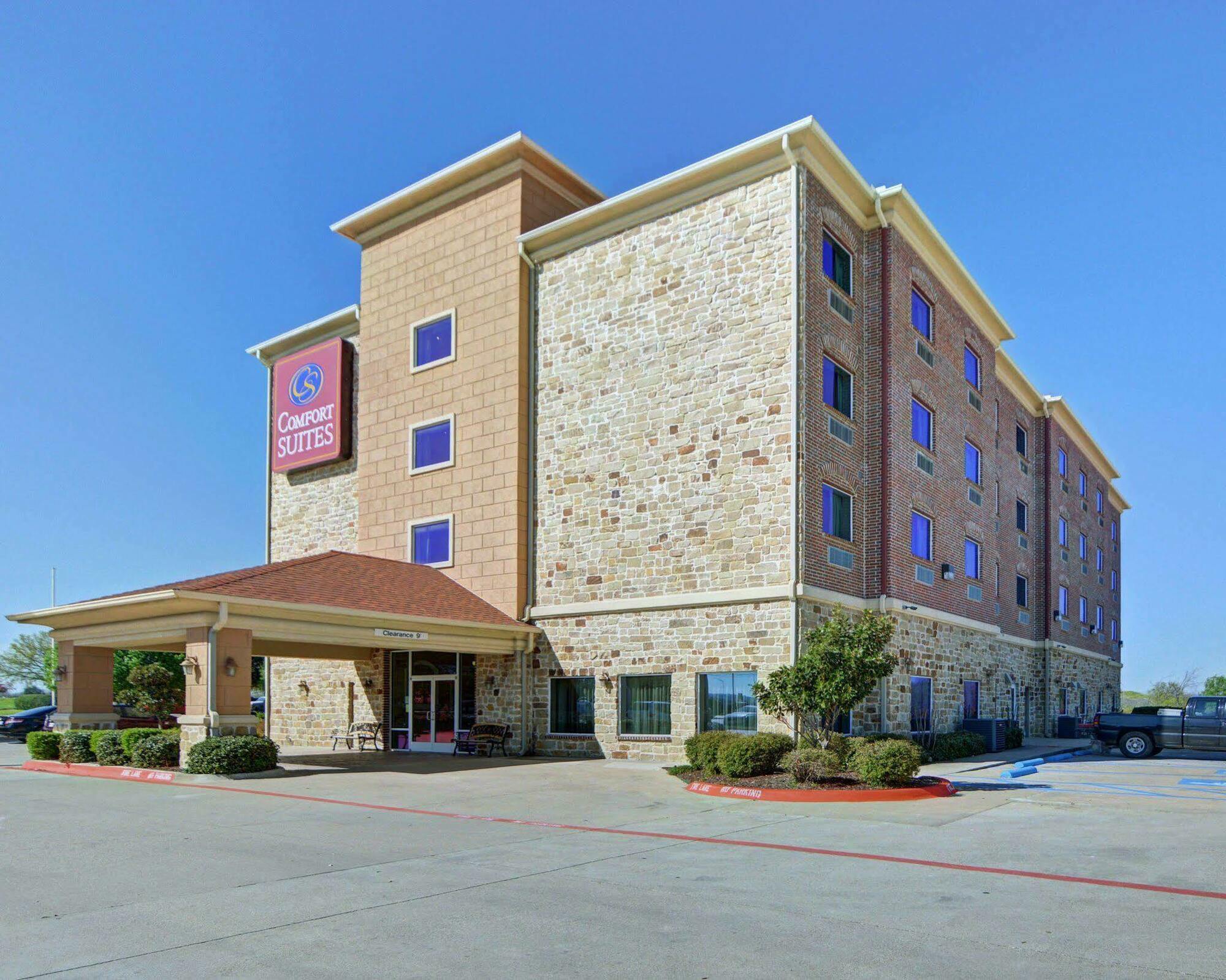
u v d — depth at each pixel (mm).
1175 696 82500
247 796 15953
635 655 22312
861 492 23234
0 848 10984
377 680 27281
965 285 29531
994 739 27203
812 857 10281
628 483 23031
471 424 26062
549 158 26328
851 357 23125
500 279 25938
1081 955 6629
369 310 29469
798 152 21047
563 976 6203
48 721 24812
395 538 27656
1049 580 39312
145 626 20203
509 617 24297
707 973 6262
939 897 8344
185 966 6418
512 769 20297
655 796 15742
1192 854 10422
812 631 17859
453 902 8180
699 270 22406
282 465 31969
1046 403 40312
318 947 6855
